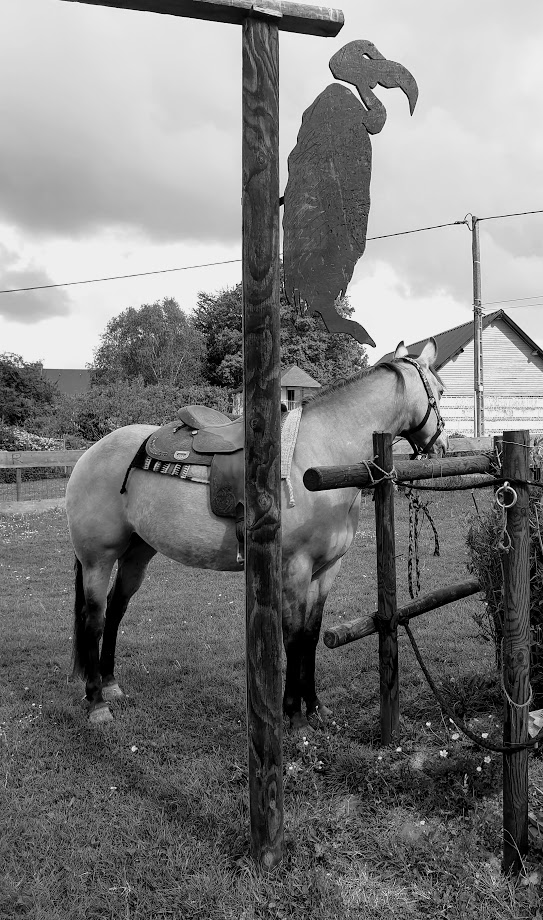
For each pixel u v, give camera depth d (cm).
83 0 203
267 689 227
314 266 226
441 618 543
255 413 222
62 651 495
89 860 244
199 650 486
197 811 272
